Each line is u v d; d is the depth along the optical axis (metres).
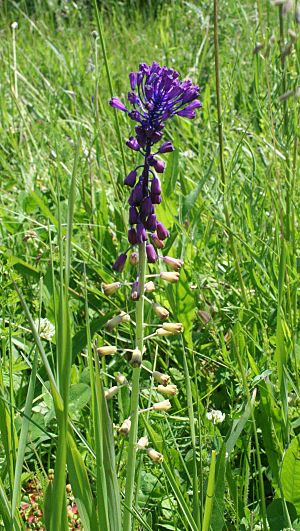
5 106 0.92
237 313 0.56
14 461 0.34
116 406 0.50
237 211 0.65
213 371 0.53
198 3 1.17
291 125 0.64
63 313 0.29
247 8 1.04
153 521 0.41
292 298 0.54
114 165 0.77
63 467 0.30
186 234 0.57
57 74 1.15
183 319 0.54
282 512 0.40
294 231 0.56
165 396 0.49
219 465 0.36
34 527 0.40
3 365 0.47
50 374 0.29
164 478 0.42
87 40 1.31
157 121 0.31
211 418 0.45
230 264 0.63
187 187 0.72
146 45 1.27
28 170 0.79
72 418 0.44
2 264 0.53
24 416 0.32
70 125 0.93
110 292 0.34
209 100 0.86
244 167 0.77
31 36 1.43
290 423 0.43
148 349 0.56
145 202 0.32
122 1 1.72
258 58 0.70
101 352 0.33
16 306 0.54
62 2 1.47
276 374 0.48
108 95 1.02
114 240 0.69
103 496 0.30
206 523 0.33
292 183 0.57
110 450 0.31
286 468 0.39
